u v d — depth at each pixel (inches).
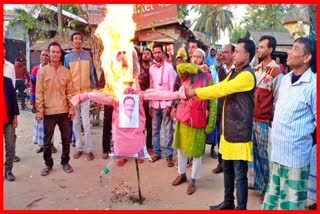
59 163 218.5
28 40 575.2
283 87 123.0
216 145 249.3
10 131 186.7
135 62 166.7
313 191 149.8
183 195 171.8
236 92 133.3
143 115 156.3
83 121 223.0
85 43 378.9
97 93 156.9
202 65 173.6
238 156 136.7
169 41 455.2
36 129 239.3
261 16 601.3
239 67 136.5
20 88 442.3
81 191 174.4
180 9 442.6
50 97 193.3
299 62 115.1
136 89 160.2
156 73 219.6
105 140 227.8
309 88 114.6
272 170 128.2
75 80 222.4
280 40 750.5
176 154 245.3
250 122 136.4
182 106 171.3
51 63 195.0
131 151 153.9
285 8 561.3
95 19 315.6
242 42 133.3
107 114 222.8
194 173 172.7
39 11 372.8
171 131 215.2
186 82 171.0
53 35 484.1
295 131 117.2
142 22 422.6
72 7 364.8
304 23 540.4
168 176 198.1
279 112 121.6
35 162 220.7
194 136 168.6
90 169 207.5
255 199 168.4
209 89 136.4
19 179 190.5
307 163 119.6
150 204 160.2
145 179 192.7
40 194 170.2
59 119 198.2
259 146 164.1
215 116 169.0
